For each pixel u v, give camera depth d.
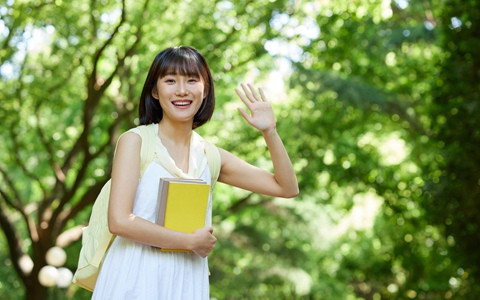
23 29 13.27
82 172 14.42
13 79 14.02
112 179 3.25
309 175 18.53
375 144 19.80
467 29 13.52
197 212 3.22
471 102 13.07
